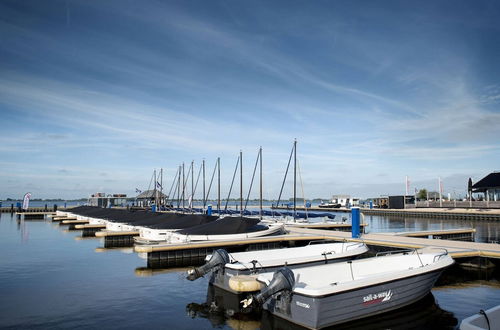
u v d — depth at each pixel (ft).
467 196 231.09
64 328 32.99
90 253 74.49
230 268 41.37
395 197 239.30
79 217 145.69
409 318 35.09
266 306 35.29
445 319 35.01
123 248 81.92
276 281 31.45
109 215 133.18
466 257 54.75
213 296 42.75
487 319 20.90
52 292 44.55
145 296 42.98
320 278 36.96
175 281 50.31
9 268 58.90
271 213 140.87
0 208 249.14
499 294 43.09
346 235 76.64
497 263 54.85
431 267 38.27
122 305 39.60
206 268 41.91
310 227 108.27
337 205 282.36
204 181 180.65
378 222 170.30
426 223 161.99
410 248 60.90
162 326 33.65
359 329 32.42
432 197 285.23
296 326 32.40
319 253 52.31
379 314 34.83
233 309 38.11
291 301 32.30
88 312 37.35
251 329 33.04
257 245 71.31
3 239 98.94
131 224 101.14
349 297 31.76
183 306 39.32
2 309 38.09
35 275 53.88
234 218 78.89
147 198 236.63
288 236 75.15
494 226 143.54
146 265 61.62
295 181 124.88
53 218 168.25
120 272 56.24
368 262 40.11
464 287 46.09
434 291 44.16
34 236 106.22
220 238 72.23
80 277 52.65
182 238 71.56
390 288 34.83
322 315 30.53
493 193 198.90
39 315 36.35
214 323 34.40
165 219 100.89
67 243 90.63
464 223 159.94
